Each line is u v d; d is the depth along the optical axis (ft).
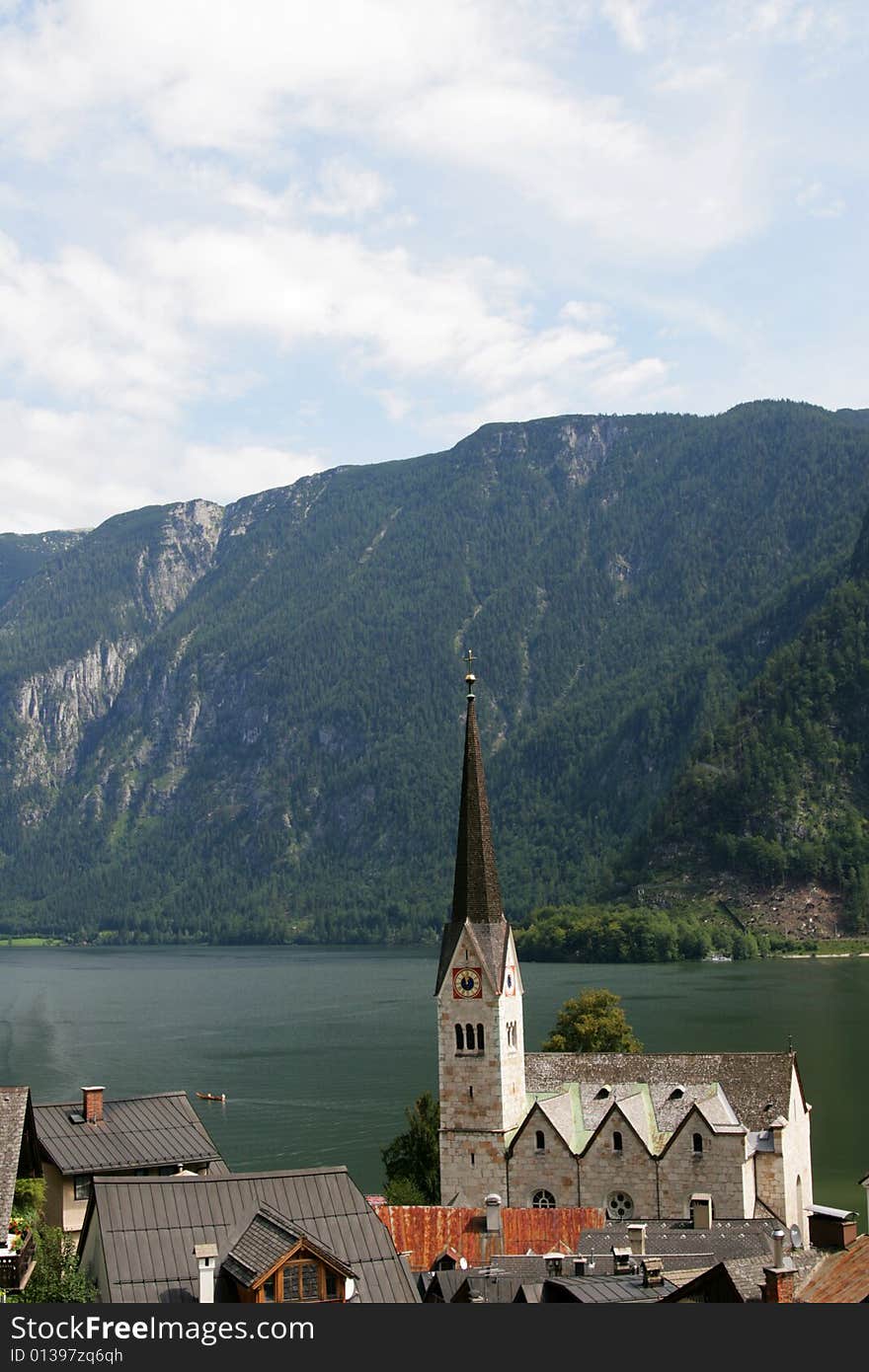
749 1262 252.01
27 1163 326.65
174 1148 349.00
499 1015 446.60
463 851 458.91
